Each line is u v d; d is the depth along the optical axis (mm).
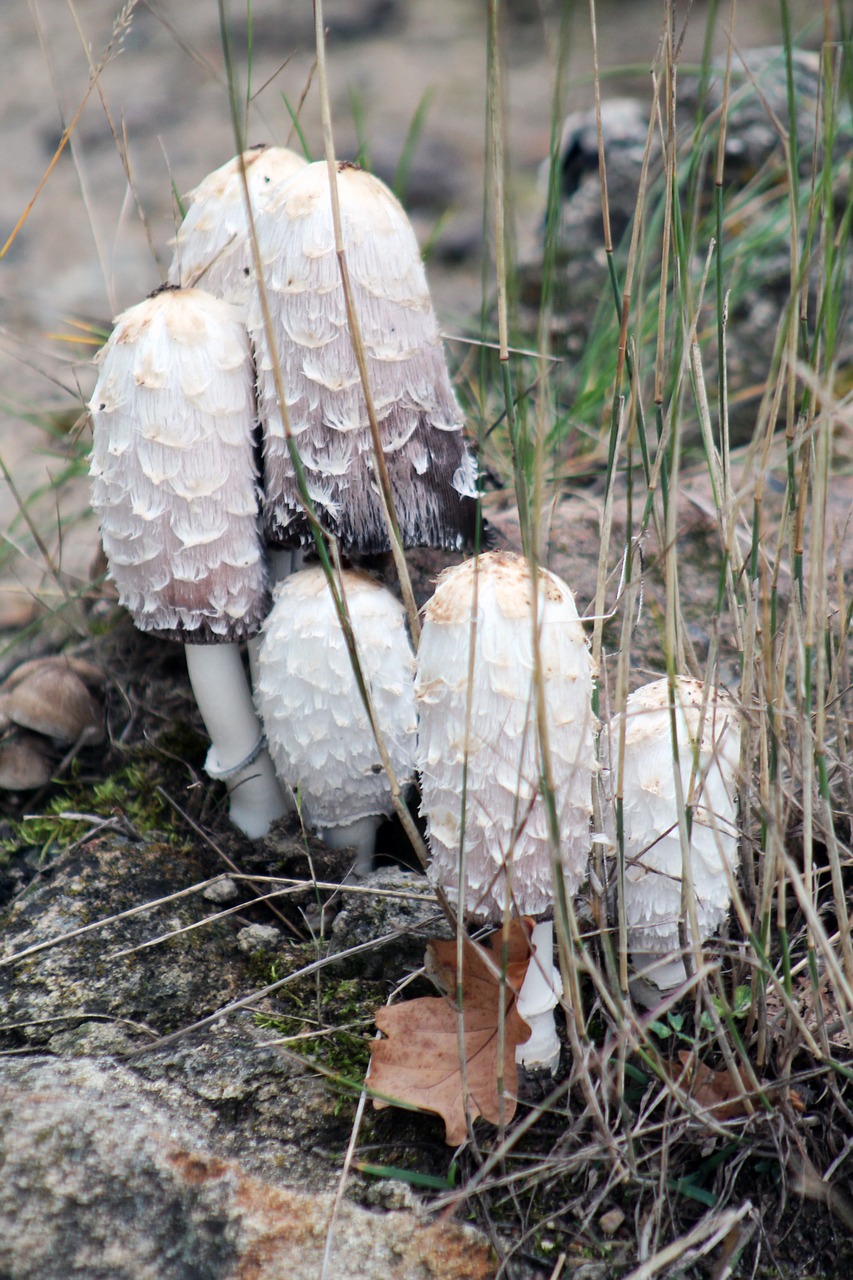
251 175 922
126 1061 869
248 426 886
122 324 880
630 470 864
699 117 867
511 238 898
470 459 921
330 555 907
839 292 839
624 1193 847
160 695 1009
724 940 867
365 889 890
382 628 903
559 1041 875
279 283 877
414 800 961
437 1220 839
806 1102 865
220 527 884
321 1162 850
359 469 886
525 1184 845
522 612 823
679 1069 865
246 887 938
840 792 918
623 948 844
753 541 856
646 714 864
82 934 911
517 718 824
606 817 871
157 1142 847
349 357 877
